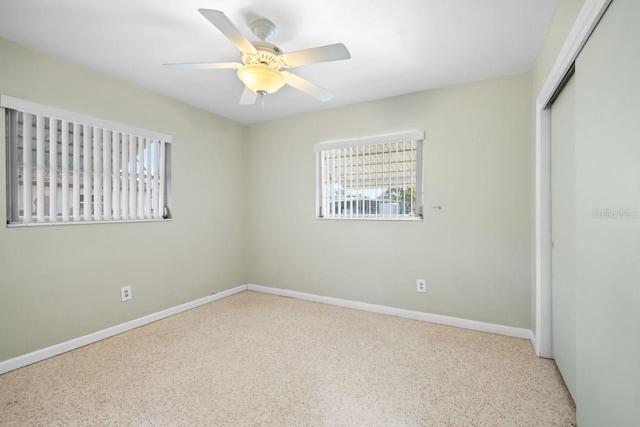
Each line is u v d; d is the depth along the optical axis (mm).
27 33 1896
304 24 1809
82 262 2330
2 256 1937
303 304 3350
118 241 2570
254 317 2938
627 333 940
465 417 1508
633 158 903
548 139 2068
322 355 2158
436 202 2779
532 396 1671
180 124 3102
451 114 2711
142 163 2781
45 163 2146
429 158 2805
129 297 2639
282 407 1585
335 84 2684
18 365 1972
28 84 2045
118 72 2439
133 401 1631
